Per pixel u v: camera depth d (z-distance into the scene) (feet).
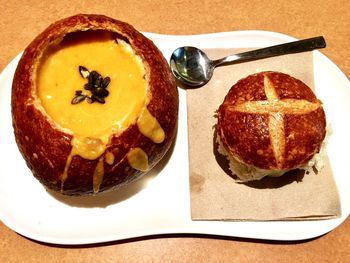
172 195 1.09
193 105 1.16
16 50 1.23
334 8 1.29
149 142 0.93
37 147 0.90
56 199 1.08
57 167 0.91
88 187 0.95
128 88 0.98
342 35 1.27
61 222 1.06
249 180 1.09
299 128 1.03
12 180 1.09
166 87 0.96
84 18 0.96
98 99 0.97
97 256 1.07
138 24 1.27
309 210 1.06
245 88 1.08
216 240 1.09
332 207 1.06
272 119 1.03
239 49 1.20
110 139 0.89
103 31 0.99
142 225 1.06
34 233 1.04
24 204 1.07
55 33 0.94
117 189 1.05
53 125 0.88
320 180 1.09
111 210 1.07
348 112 1.16
